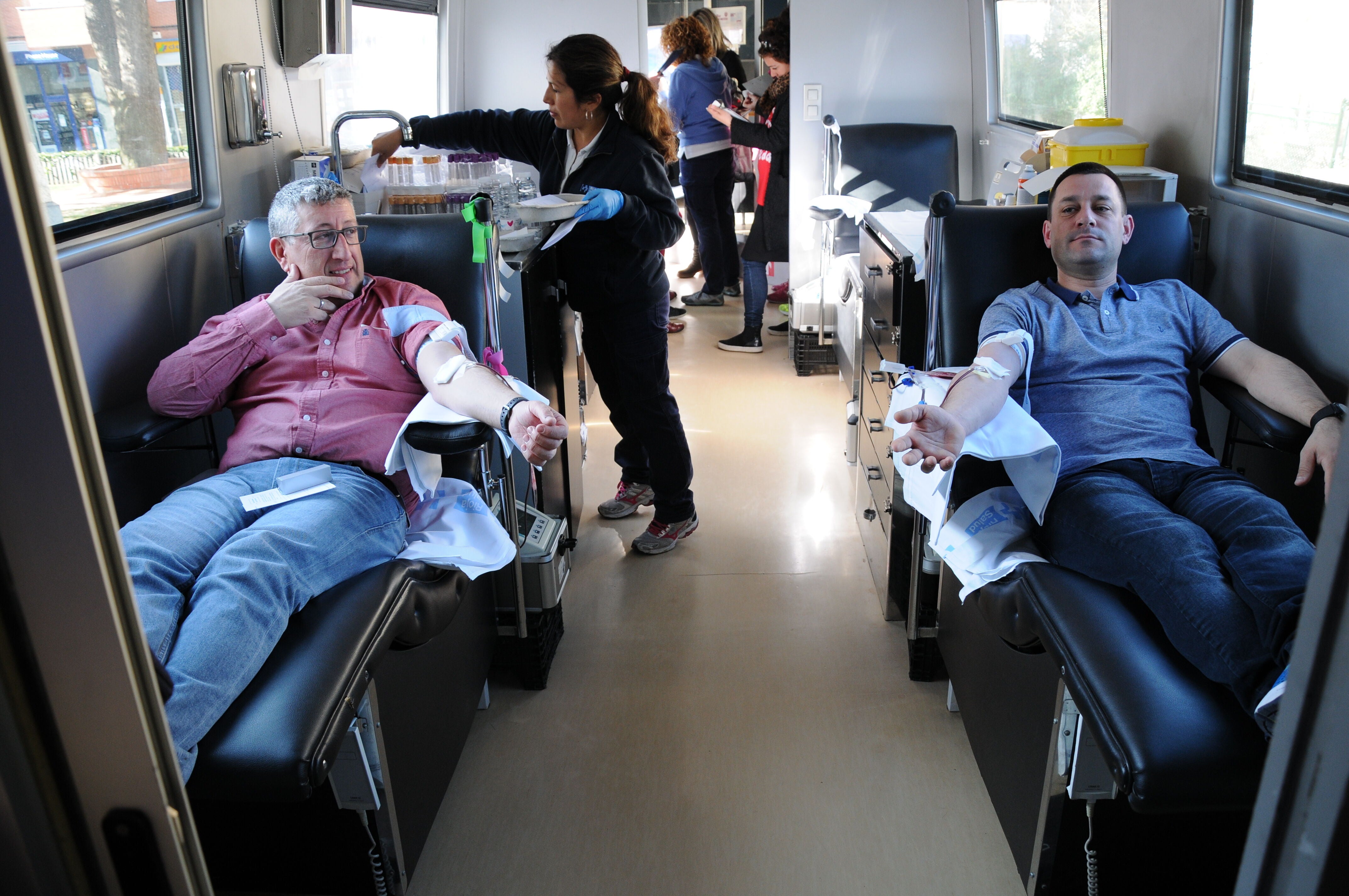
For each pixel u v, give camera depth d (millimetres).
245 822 1573
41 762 598
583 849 1768
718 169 5102
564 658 2391
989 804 1869
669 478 2830
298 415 1851
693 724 2127
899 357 2229
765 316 5516
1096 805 1451
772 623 2527
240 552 1456
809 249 4801
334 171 2555
